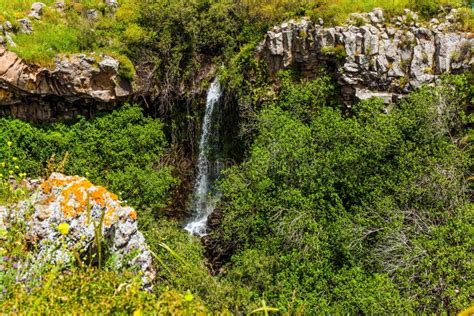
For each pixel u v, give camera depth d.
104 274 4.59
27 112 15.74
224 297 10.81
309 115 14.53
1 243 5.19
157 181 15.52
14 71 14.61
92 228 6.45
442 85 12.48
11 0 17.00
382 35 13.66
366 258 10.92
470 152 12.11
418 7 14.06
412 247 10.23
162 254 11.52
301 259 11.58
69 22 16.66
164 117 17.62
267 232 12.84
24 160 15.55
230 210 14.18
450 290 8.96
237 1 16.91
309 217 11.93
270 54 15.71
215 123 17.53
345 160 11.90
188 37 17.16
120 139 16.30
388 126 12.06
